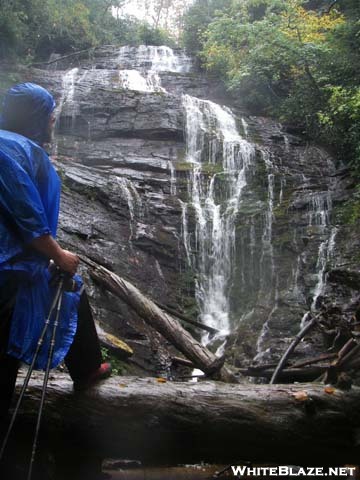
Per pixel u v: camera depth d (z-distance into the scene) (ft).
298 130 52.85
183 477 14.16
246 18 66.13
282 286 36.32
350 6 54.75
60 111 50.08
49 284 8.82
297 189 44.14
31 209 8.18
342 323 16.06
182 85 63.82
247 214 40.91
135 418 10.34
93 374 10.31
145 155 46.62
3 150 8.45
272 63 55.52
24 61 66.59
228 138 49.44
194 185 43.80
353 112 44.70
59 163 40.70
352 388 11.19
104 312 26.45
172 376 25.85
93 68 72.38
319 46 51.13
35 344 8.37
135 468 14.60
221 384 11.13
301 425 10.66
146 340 26.94
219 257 39.24
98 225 35.65
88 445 10.44
